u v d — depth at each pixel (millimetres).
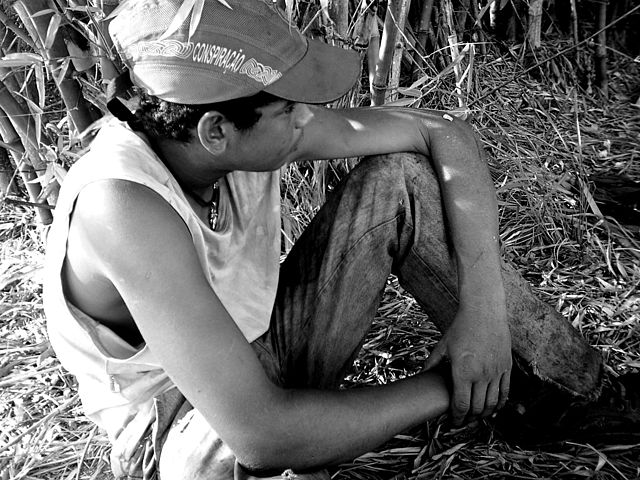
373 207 1443
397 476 1653
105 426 1372
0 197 2555
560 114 3432
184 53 1123
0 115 2174
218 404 1129
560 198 2736
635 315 2133
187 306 1113
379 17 2570
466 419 1380
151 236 1107
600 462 1633
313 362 1476
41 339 2115
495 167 2854
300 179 2469
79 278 1185
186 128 1167
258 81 1141
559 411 1679
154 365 1262
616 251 2459
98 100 1787
